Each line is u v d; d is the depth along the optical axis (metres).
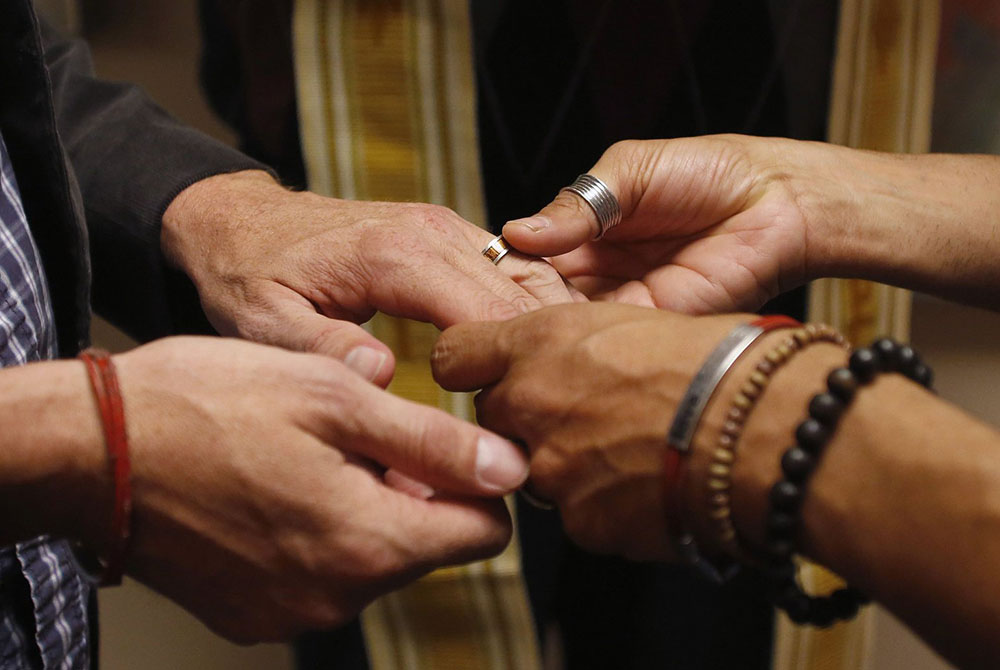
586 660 1.34
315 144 1.13
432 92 1.11
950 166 1.05
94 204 1.04
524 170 1.13
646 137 1.12
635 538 0.86
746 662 1.31
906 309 1.41
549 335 0.87
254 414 0.84
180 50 1.67
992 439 0.78
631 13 1.09
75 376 0.83
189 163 1.04
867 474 0.79
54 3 1.61
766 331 0.83
